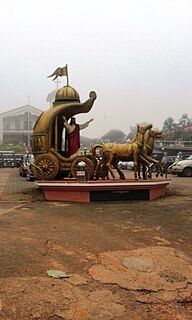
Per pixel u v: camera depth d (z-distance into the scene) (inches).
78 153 490.0
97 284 157.5
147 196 436.8
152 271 174.6
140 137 454.0
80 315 129.2
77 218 313.0
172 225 282.7
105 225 281.6
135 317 128.8
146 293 149.2
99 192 422.3
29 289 149.8
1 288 150.3
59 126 524.4
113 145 453.4
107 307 135.6
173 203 404.5
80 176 468.4
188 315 131.6
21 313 129.6
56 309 133.0
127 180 435.5
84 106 506.9
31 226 277.3
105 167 468.4
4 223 290.0
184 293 149.6
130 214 333.7
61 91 518.9
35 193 486.3
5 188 592.7
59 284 156.1
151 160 468.8
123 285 156.7
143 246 219.8
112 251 207.9
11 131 3754.9
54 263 184.5
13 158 1974.7
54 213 341.1
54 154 479.5
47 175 478.9
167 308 136.5
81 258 193.9
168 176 929.5
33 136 490.9
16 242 225.6
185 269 178.1
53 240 231.8
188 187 574.9
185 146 1935.3
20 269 173.9
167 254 202.8
